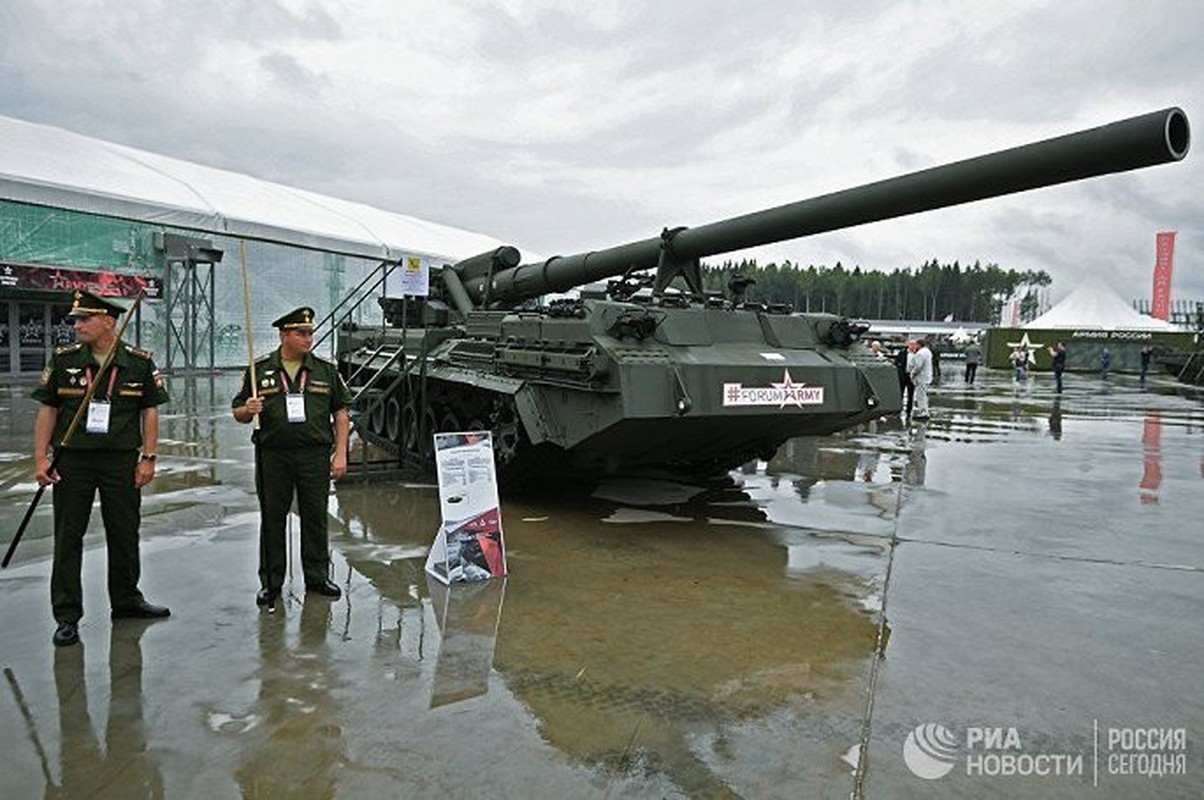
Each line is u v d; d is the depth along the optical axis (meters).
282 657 4.16
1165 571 6.04
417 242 31.39
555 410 7.25
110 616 4.70
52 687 3.78
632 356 6.61
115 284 22.53
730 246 7.94
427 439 9.35
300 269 27.67
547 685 3.92
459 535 5.48
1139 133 5.05
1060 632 4.75
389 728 3.45
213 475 9.05
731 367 6.89
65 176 21.72
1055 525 7.49
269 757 3.21
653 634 4.63
